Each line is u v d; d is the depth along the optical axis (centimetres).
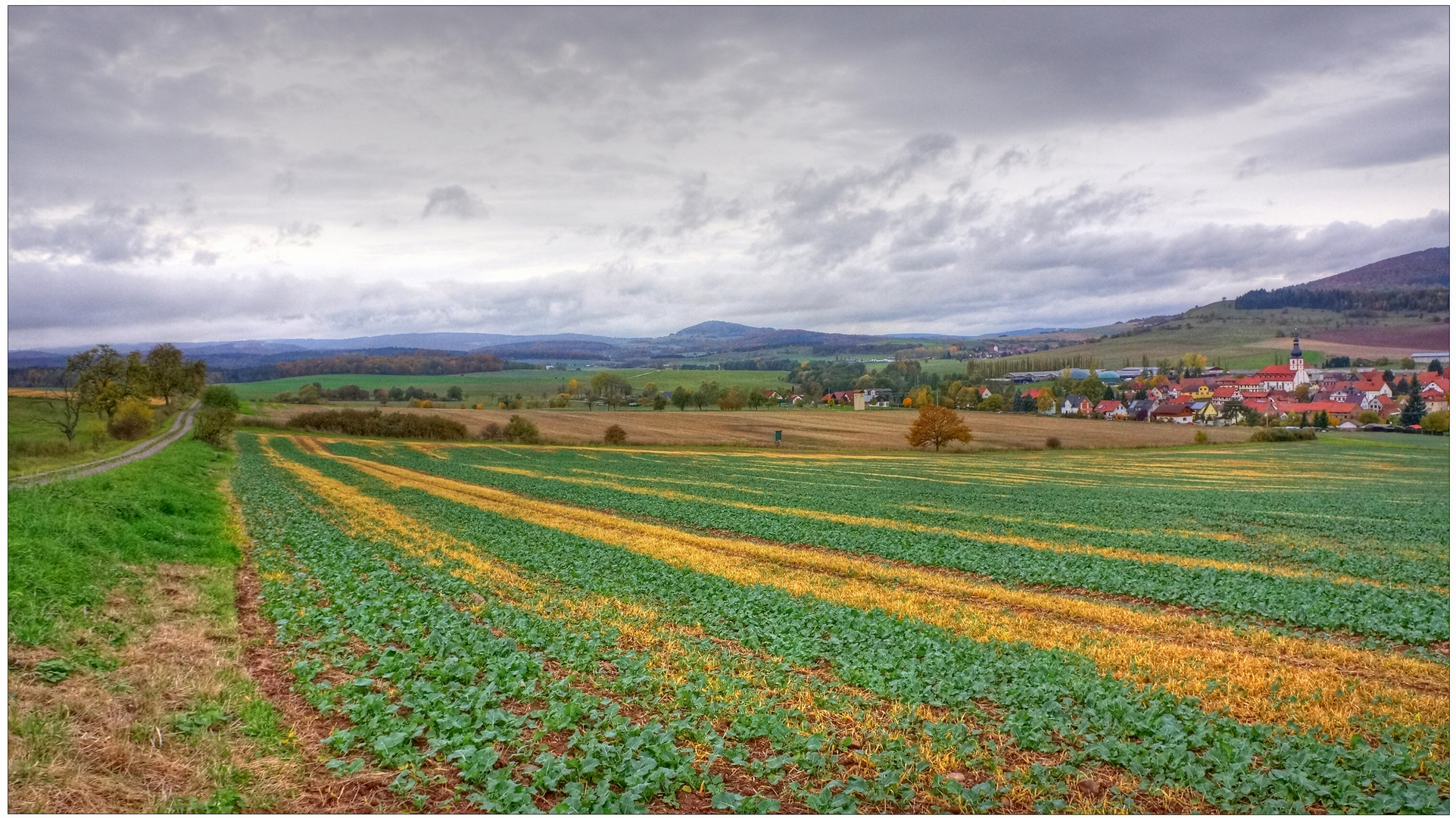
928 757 1062
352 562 2352
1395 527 3853
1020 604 2122
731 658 1496
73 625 1333
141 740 1010
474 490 5091
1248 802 967
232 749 1014
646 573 2400
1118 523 3875
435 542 2906
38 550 1628
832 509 4306
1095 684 1353
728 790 980
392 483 5344
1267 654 1656
